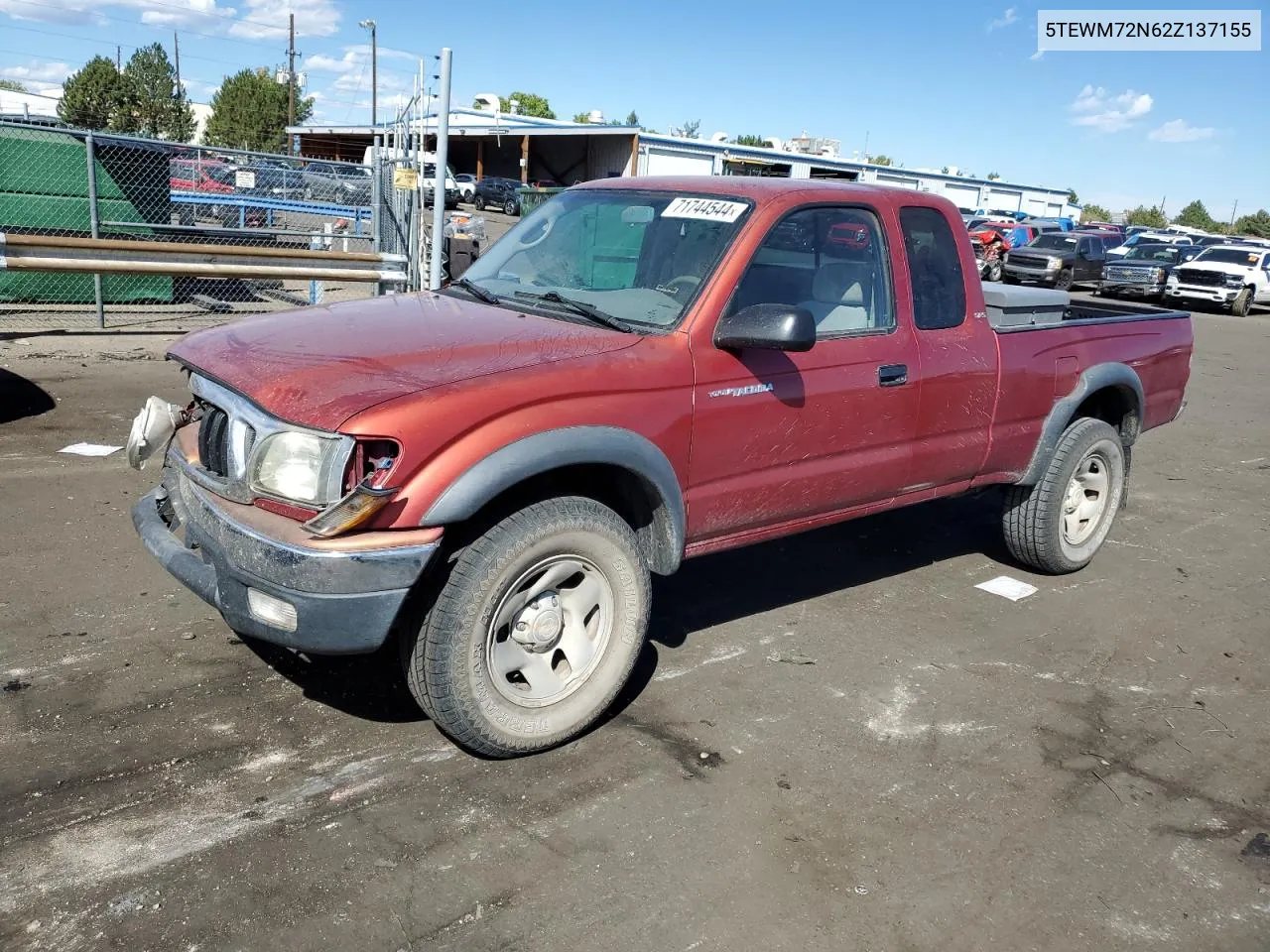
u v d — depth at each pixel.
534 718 3.34
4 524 5.11
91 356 9.38
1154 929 2.78
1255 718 4.03
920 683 4.13
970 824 3.20
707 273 3.66
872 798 3.30
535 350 3.30
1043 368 4.86
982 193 53.53
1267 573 5.80
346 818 3.02
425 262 11.94
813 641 4.48
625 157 47.06
